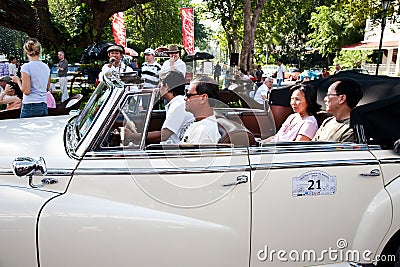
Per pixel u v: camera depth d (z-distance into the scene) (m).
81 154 2.43
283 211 2.53
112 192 2.39
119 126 2.53
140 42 24.98
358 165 2.63
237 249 2.49
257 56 50.62
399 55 28.67
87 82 11.82
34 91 5.11
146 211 2.38
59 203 2.32
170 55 6.41
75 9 12.52
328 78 3.86
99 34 12.02
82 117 2.92
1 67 13.48
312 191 2.56
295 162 2.54
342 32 39.44
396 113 2.72
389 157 2.71
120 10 11.57
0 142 2.77
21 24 11.60
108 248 2.33
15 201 2.32
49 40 11.88
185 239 2.40
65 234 2.29
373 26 19.78
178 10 23.11
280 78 20.86
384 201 2.65
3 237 2.28
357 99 2.98
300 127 3.22
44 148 2.62
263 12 22.95
